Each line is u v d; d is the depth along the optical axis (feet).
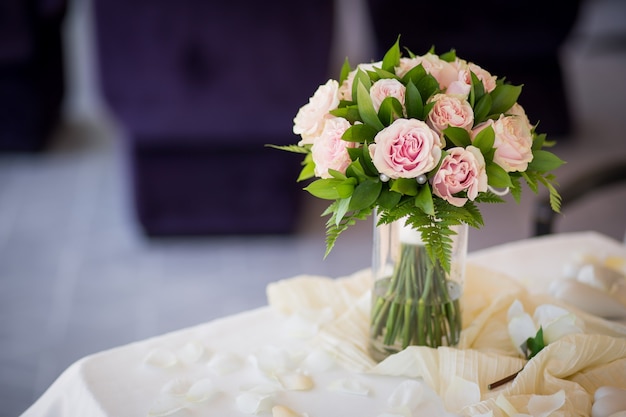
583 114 14.99
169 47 9.34
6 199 11.69
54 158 13.37
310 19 9.37
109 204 11.66
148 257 10.12
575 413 3.33
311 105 3.60
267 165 10.23
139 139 9.89
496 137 3.36
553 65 13.32
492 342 3.96
